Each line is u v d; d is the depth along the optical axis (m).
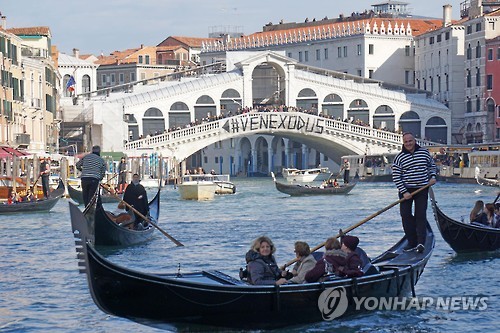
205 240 34.38
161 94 104.31
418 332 18.73
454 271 25.38
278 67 107.75
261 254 18.44
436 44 112.25
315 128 100.50
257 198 65.50
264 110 101.88
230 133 98.75
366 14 132.25
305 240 34.38
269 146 126.94
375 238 34.12
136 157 85.62
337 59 121.44
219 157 131.62
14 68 74.06
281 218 45.25
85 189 33.53
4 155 57.22
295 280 18.64
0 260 28.78
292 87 107.56
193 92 105.44
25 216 46.22
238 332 17.97
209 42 139.88
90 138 96.62
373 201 59.53
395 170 22.34
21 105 76.44
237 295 17.53
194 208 54.78
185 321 17.52
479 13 108.06
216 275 18.81
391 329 18.92
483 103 103.00
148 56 143.12
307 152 122.50
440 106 107.62
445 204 53.66
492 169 80.06
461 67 108.19
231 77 106.69
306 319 18.39
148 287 17.00
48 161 68.00
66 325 19.58
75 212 16.62
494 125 101.94
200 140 97.94
